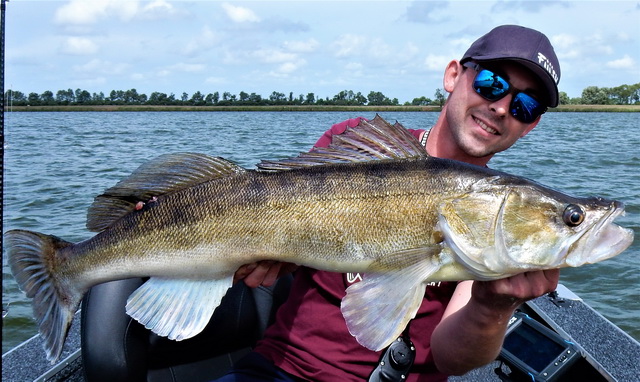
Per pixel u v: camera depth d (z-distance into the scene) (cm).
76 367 116
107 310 92
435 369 90
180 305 80
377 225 75
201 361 104
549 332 115
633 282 230
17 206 306
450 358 80
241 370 90
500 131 91
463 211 74
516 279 72
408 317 72
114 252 80
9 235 81
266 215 77
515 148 651
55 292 82
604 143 728
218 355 106
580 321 135
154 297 81
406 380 88
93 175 398
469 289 84
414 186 76
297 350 88
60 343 80
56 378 111
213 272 80
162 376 99
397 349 83
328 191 77
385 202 76
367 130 80
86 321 92
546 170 482
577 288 227
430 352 88
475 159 96
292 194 77
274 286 111
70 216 288
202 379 103
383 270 75
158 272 80
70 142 642
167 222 79
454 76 99
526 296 72
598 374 112
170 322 80
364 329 73
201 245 79
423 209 75
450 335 79
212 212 78
